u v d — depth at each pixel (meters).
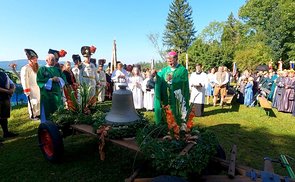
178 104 3.35
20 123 7.91
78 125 4.42
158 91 4.69
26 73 8.21
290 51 36.41
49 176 4.22
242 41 51.25
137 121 3.75
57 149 4.42
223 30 59.12
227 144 6.02
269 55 36.78
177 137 3.01
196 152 2.70
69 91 4.95
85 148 5.43
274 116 9.67
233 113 10.11
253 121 8.62
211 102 13.45
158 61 28.16
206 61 42.22
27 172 4.37
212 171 2.96
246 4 47.38
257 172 2.60
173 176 2.44
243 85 13.38
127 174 4.23
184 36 67.88
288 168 2.87
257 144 6.09
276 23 37.09
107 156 4.98
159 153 2.70
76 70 10.19
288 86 10.67
